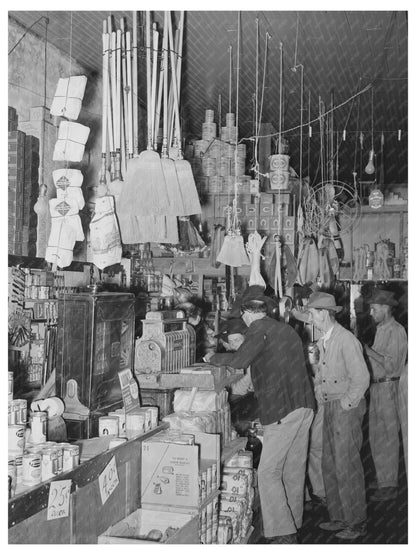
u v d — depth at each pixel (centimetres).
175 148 292
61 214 277
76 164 385
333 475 349
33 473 180
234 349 378
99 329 243
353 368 332
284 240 457
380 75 415
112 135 294
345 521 337
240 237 359
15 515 166
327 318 346
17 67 327
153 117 281
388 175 727
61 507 186
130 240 294
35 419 203
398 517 368
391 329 412
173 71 290
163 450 243
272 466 308
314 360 419
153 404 291
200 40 355
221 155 455
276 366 310
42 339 322
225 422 315
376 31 343
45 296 329
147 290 419
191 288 462
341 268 623
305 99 470
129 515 237
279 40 356
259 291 334
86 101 400
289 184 470
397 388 409
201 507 247
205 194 458
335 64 395
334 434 341
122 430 249
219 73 411
